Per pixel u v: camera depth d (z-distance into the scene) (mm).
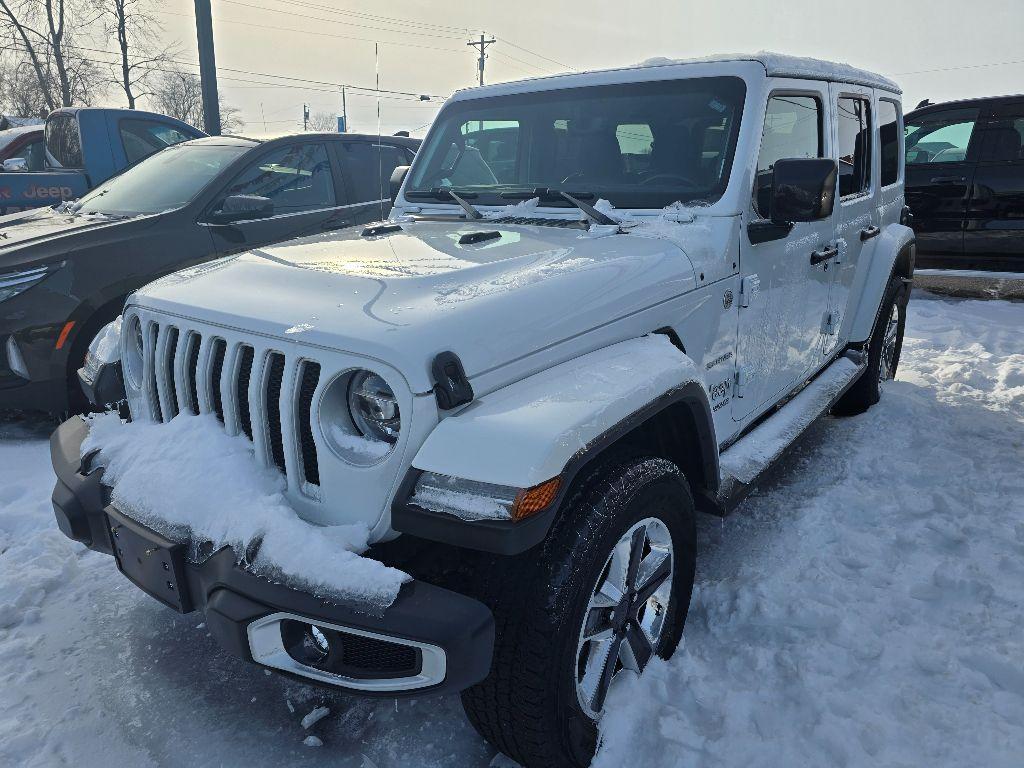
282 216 5453
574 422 1799
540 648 1812
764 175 3023
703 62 3121
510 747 1973
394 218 3438
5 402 4309
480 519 1641
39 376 4340
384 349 1769
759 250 3023
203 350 2096
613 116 3145
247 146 5488
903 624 2684
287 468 1919
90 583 3045
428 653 1645
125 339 2445
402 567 1913
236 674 2531
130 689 2453
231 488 1925
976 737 2148
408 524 1708
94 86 36250
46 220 5102
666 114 3043
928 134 8492
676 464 2531
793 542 3252
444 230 2895
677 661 2459
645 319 2395
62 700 2398
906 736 2162
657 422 2414
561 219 2971
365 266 2285
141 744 2225
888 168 4742
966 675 2402
